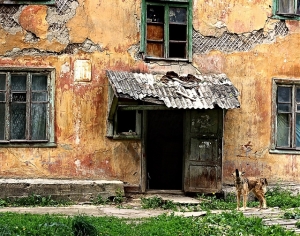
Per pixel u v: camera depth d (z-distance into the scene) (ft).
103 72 44.70
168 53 45.75
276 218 33.83
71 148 44.04
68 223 30.68
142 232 29.40
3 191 40.93
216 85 43.93
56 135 43.93
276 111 46.96
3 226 28.50
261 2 47.06
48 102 43.93
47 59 44.04
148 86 42.45
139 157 44.88
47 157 43.70
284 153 46.85
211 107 41.11
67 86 44.19
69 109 44.16
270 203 41.45
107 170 44.39
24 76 43.98
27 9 43.86
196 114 44.83
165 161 52.26
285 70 47.19
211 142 44.39
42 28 44.04
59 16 44.29
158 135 52.34
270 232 29.30
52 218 32.32
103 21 44.86
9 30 43.70
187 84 43.62
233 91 43.32
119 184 42.93
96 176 44.21
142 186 44.70
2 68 43.37
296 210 36.17
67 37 44.34
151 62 45.37
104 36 44.83
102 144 44.39
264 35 47.03
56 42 44.19
